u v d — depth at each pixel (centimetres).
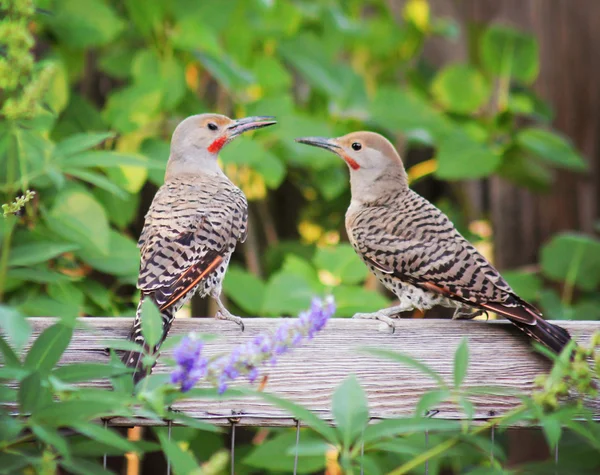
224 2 1183
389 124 1255
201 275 852
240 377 739
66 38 1106
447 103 1329
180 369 570
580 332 795
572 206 1401
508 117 1325
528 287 1185
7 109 712
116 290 1149
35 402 570
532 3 1455
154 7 1155
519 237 1406
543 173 1318
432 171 1328
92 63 1316
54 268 979
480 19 1488
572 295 1337
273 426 739
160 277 828
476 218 1460
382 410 748
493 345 771
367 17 1546
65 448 539
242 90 1253
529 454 1272
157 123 1176
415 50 1426
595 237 1400
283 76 1265
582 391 622
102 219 913
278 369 746
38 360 600
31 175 772
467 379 764
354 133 1014
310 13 1309
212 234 880
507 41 1330
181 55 1217
